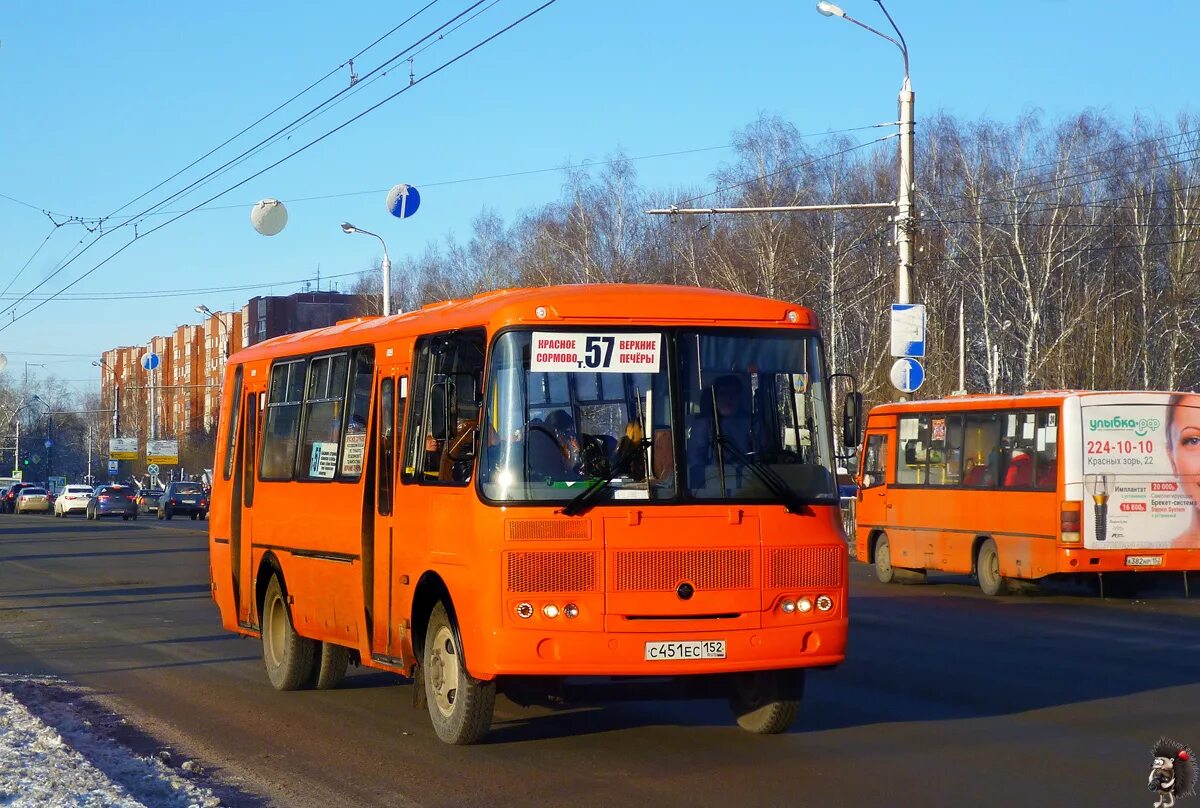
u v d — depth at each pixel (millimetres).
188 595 21438
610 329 8555
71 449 137375
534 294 8734
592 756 8688
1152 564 18859
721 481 8500
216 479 13914
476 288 60219
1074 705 10562
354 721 10180
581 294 8633
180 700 11289
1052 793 7574
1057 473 18922
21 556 32125
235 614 13148
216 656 14172
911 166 25969
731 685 8750
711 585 8367
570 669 8188
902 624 16453
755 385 8727
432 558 9023
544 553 8227
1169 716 10039
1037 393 19797
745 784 7836
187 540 38688
